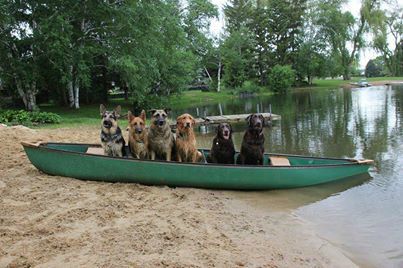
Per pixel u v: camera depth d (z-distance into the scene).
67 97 27.42
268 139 14.80
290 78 48.62
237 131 17.83
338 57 57.47
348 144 12.89
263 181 7.37
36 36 19.48
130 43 22.14
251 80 53.78
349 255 4.87
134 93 23.88
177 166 7.11
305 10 55.59
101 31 22.53
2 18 18.25
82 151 8.62
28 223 5.38
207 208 6.25
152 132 7.73
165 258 4.38
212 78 52.62
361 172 8.44
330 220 6.02
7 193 6.70
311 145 13.12
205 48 45.03
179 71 29.45
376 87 48.84
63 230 5.14
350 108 24.50
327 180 7.99
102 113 7.85
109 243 4.75
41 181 7.41
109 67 22.55
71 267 4.17
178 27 24.52
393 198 7.04
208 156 8.44
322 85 56.72
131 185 7.20
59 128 15.64
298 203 6.82
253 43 53.12
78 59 20.42
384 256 4.85
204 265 4.26
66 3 20.42
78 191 6.82
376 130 15.38
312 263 4.55
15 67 19.62
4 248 4.63
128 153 8.56
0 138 11.71
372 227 5.75
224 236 5.12
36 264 4.25
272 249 4.86
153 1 22.86
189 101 38.47
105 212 5.78
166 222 5.48
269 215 6.16
